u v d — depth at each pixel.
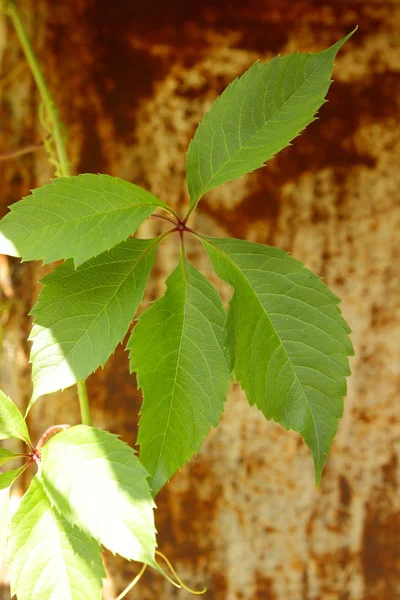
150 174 0.82
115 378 0.81
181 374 0.58
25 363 0.82
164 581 0.83
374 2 0.82
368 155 0.82
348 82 0.82
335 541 0.83
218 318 0.59
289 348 0.58
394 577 0.83
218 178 0.59
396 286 0.83
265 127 0.59
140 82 0.81
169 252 0.81
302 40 0.82
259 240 0.82
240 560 0.83
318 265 0.83
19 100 0.82
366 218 0.83
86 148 0.81
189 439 0.58
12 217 0.56
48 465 0.57
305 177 0.82
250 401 0.58
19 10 0.80
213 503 0.83
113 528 0.55
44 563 0.57
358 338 0.83
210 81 0.81
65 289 0.58
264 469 0.83
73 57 0.81
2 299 0.81
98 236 0.56
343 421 0.83
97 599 0.57
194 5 0.81
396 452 0.83
